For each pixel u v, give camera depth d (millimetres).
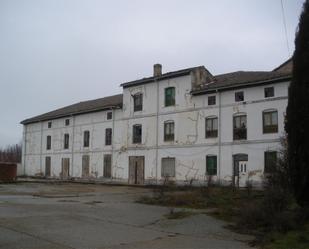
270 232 12562
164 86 38906
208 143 34750
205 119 35219
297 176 12258
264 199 15617
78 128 48750
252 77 33344
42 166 54625
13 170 41125
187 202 20344
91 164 46219
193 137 35969
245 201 19453
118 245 11055
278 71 33656
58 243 11008
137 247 10867
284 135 28094
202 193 23359
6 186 34688
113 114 44062
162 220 15438
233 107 33312
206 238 12438
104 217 15891
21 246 10516
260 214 14180
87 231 12883
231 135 33219
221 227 14078
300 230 11953
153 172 39062
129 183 41125
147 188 34719
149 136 39875
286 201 14711
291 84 12609
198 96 35938
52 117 52594
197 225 14422
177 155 37094
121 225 14320
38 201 21297
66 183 42000
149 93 40312
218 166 33844
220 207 18438
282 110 30219
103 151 44844
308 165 12016
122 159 42406
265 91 31469
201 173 35000
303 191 12227
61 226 13555
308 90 12086
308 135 11984
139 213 17109
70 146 49719
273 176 18750
